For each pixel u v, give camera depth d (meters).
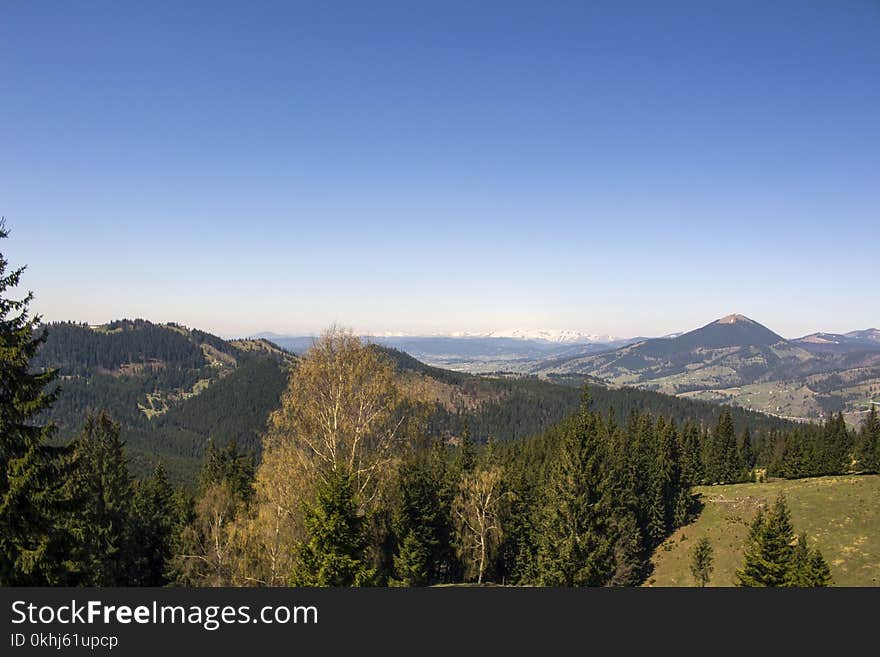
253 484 35.41
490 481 51.19
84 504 21.33
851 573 59.44
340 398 34.31
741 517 79.62
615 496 64.25
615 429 87.56
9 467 18.84
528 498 61.09
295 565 29.23
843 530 68.75
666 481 81.62
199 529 45.62
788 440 118.81
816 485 85.75
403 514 48.75
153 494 62.28
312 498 31.92
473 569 52.41
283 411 34.81
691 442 110.19
